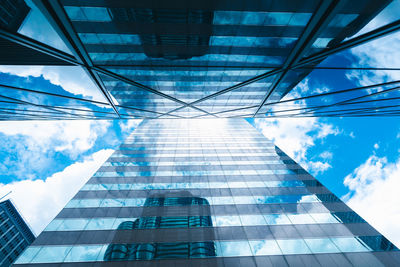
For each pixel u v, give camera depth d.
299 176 24.91
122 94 18.84
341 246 15.52
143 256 14.67
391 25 7.70
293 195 21.31
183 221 17.77
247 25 9.16
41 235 15.68
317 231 16.84
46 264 13.80
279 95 19.00
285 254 15.09
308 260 14.69
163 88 17.55
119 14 8.21
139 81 15.84
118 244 15.41
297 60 12.16
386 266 14.12
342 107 20.38
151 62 12.65
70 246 15.05
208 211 19.06
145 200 20.41
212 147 34.50
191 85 16.94
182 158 30.19
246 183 23.67
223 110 26.77
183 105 23.67
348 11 7.59
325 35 9.38
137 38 10.05
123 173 25.39
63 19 8.34
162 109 25.75
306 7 7.88
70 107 20.33
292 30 9.41
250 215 18.62
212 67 13.48
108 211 18.64
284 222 17.83
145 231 16.62
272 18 8.62
